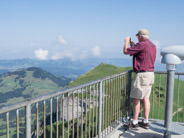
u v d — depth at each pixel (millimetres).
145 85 4340
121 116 5379
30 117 2133
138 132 4664
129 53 4297
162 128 4359
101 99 4090
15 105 1896
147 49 4199
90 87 3645
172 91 3482
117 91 5008
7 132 1862
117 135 4570
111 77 4520
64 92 2789
